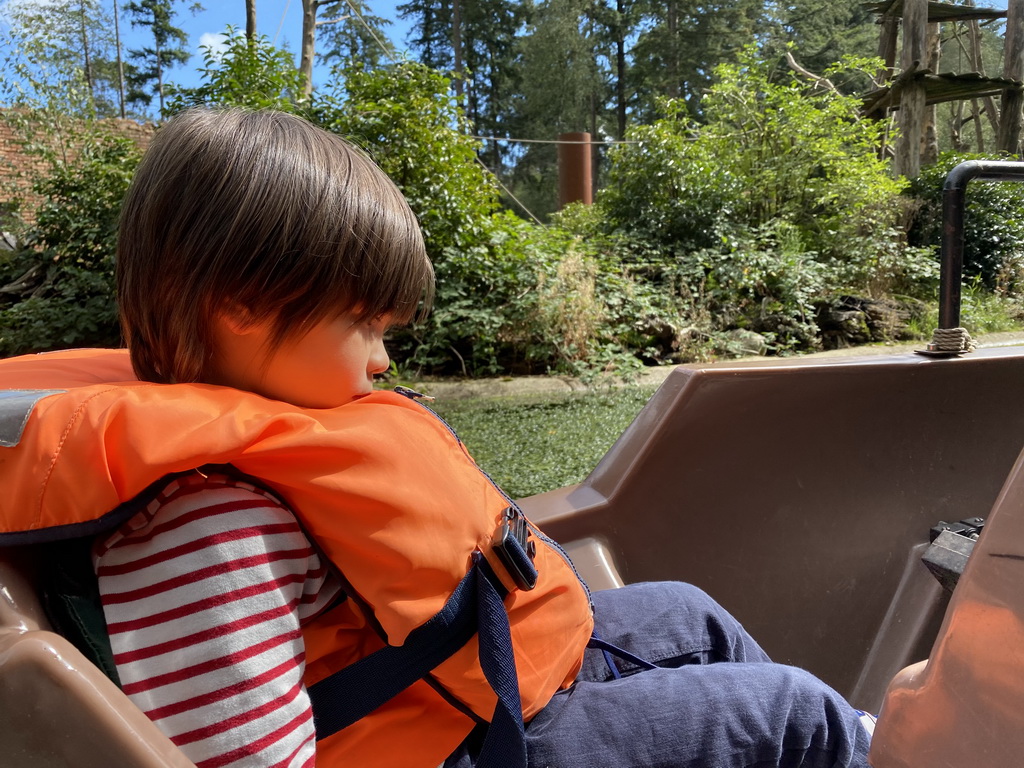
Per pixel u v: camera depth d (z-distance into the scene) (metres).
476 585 0.70
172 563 0.55
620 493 1.45
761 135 10.05
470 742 0.78
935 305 9.22
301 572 0.63
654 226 9.33
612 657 0.99
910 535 1.63
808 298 8.41
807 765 0.87
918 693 0.63
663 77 36.28
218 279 0.62
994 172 1.53
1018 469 0.59
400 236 0.70
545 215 35.78
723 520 1.51
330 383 0.69
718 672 0.89
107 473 0.52
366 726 0.69
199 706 0.54
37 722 0.44
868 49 37.69
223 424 0.57
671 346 7.45
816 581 1.57
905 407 1.60
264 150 0.64
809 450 1.55
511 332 6.86
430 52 38.62
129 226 0.66
